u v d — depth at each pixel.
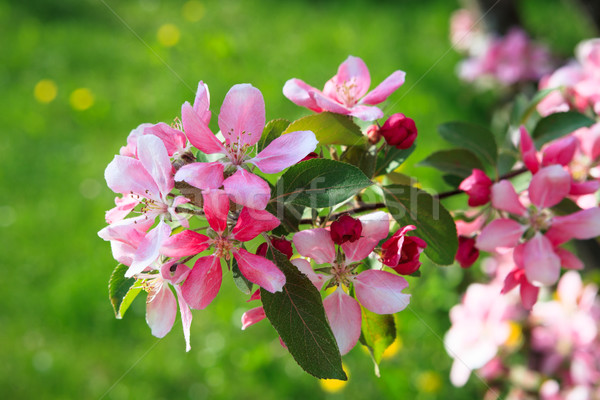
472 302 2.24
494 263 2.78
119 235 1.10
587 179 1.68
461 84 4.33
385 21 5.32
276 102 4.15
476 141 1.64
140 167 1.11
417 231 1.29
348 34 5.11
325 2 5.75
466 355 2.17
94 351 3.03
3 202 3.76
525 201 1.56
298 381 2.84
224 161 1.13
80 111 4.30
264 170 1.09
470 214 1.58
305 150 1.09
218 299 3.19
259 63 4.67
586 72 1.86
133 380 2.91
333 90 1.35
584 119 1.59
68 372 2.93
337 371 1.03
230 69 4.53
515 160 1.71
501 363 2.42
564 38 4.95
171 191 1.20
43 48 4.98
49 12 5.52
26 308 3.21
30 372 2.93
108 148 4.05
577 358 2.27
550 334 2.32
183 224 1.04
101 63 4.80
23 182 3.87
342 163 1.08
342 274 1.14
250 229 1.06
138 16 5.54
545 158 1.41
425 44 4.93
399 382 2.74
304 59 4.76
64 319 3.15
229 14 5.51
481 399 2.69
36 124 4.25
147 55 4.65
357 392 2.77
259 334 3.07
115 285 1.21
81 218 3.64
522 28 3.41
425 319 3.01
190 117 1.10
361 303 1.14
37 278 3.36
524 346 2.39
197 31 5.15
